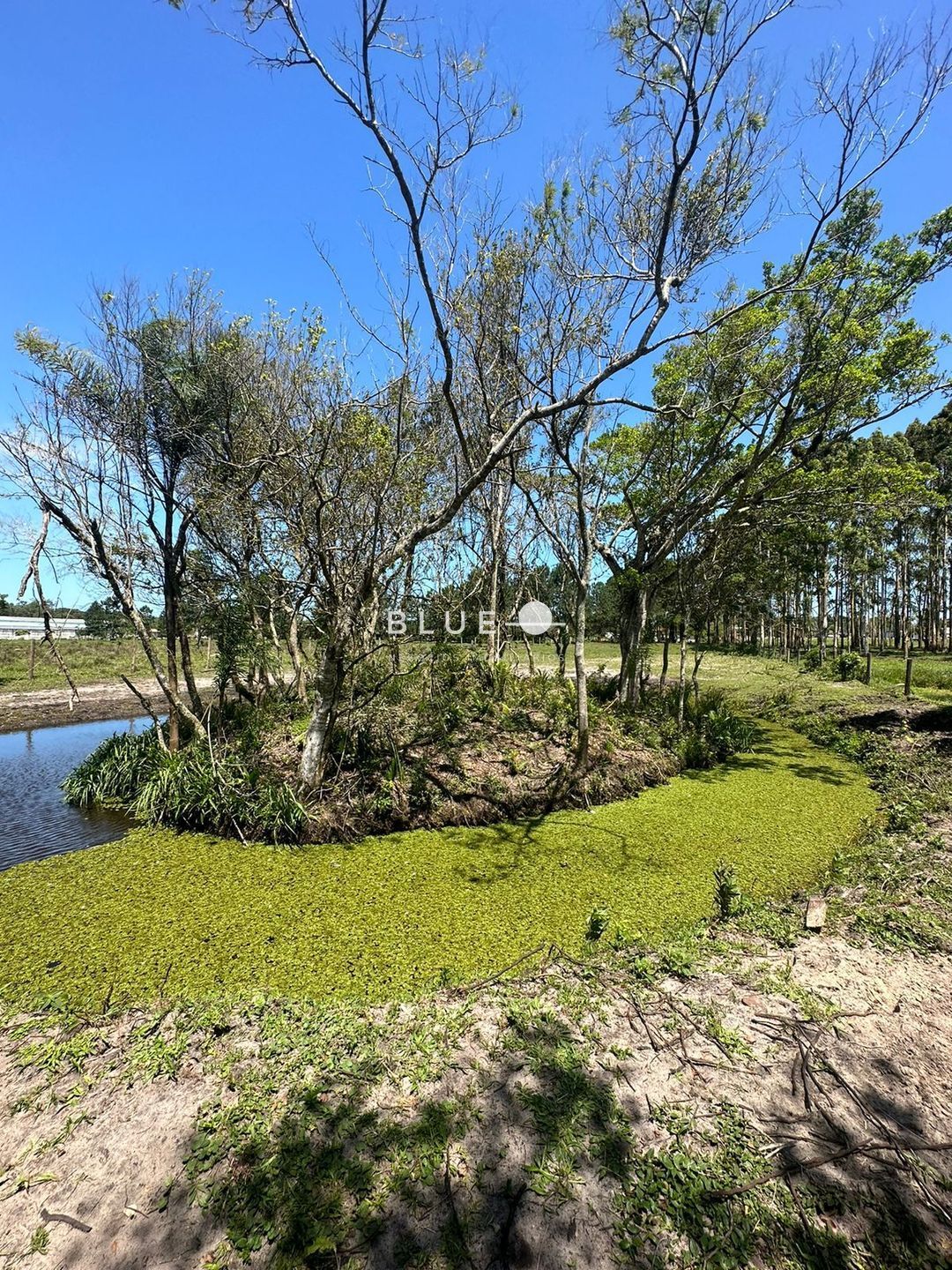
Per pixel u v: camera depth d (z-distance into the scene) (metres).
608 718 8.01
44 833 5.62
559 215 5.39
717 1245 1.62
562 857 4.77
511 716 7.39
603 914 3.38
